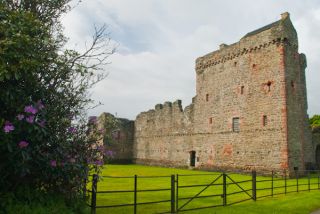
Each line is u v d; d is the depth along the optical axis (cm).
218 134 3769
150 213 1155
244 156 3362
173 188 1155
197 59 4262
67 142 820
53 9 910
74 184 849
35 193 777
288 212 1214
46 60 802
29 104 734
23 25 734
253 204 1359
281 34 3134
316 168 3450
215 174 3117
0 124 654
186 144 4359
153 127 5225
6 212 696
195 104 4253
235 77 3609
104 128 942
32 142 730
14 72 679
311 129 3662
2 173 730
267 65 3247
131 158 5753
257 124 3262
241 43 3566
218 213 1155
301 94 3344
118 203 1369
